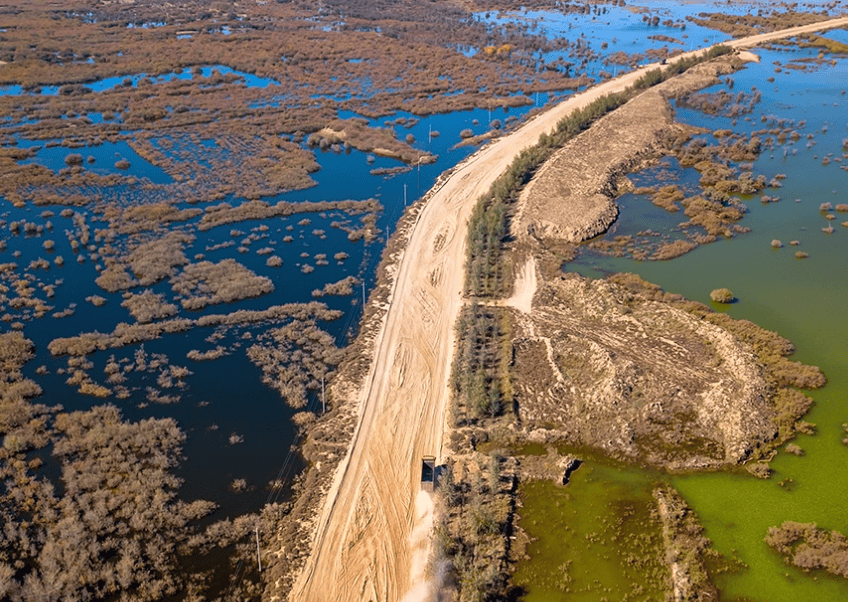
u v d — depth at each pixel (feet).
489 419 159.84
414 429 157.89
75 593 121.08
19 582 123.13
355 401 166.61
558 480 144.87
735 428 154.40
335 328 196.65
